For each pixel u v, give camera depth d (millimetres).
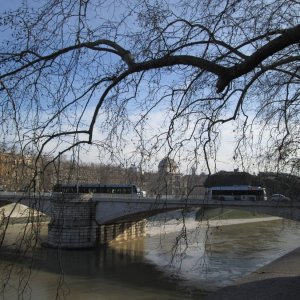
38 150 6629
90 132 7109
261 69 9211
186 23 8516
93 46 7527
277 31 8391
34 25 7062
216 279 49500
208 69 7180
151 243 81562
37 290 40500
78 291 44688
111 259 64125
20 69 7117
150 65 7398
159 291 45344
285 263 46344
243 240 83938
